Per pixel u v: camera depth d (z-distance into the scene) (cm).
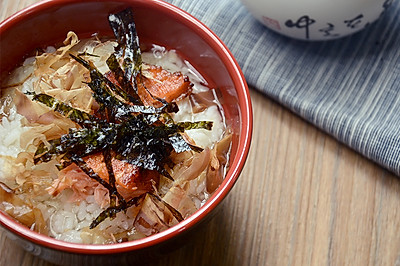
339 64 56
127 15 49
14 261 50
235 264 51
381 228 53
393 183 54
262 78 55
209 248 51
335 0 51
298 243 52
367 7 52
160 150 45
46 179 45
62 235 45
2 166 45
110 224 45
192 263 51
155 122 46
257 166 53
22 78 48
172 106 47
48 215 46
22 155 45
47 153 44
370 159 54
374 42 56
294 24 54
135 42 48
